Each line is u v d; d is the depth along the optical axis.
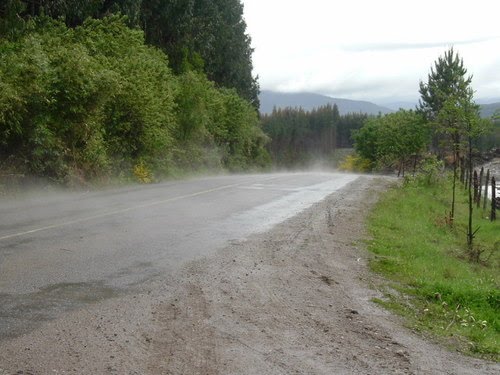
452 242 14.73
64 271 7.33
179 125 32.59
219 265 8.14
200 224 11.66
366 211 15.66
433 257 11.21
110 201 15.08
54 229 10.35
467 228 18.36
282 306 6.45
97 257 8.22
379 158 63.66
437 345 5.71
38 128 16.36
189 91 32.72
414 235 13.57
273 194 18.64
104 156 20.30
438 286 8.20
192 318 5.78
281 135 142.75
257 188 20.94
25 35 21.02
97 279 7.02
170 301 6.30
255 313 6.10
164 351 4.88
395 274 8.80
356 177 33.22
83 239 9.49
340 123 163.75
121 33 26.00
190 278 7.33
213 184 22.48
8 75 15.73
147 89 22.95
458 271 10.38
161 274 7.43
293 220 12.87
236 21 58.78
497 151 59.19
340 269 8.66
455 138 19.19
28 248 8.61
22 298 6.10
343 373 4.69
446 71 51.25
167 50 40.69
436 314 7.05
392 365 4.96
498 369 5.19
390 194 21.58
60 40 20.95
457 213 21.95
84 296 6.29
